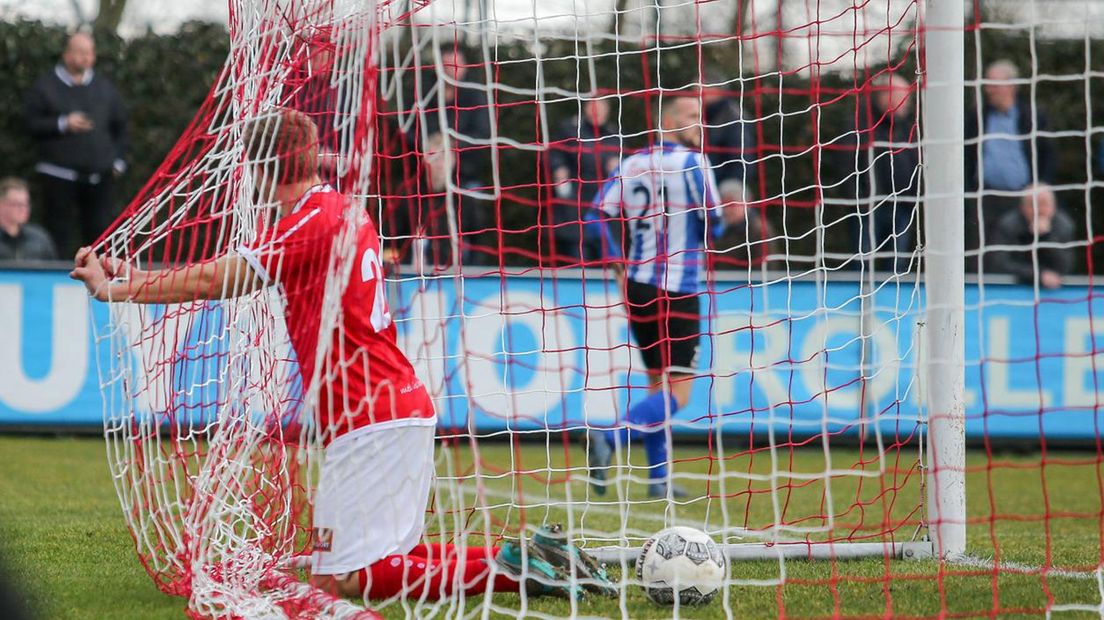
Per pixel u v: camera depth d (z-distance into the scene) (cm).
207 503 1045
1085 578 1120
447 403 2239
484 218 2772
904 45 2447
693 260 1698
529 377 2289
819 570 1173
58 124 2456
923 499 1291
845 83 2656
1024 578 1117
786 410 2317
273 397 1095
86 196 2494
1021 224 2323
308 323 962
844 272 2444
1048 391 2383
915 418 1259
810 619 941
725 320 2328
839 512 1655
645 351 1723
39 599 971
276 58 1067
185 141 1098
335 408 954
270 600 962
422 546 1030
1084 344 2373
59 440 2270
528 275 2302
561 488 1850
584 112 2311
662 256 1489
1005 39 2891
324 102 1070
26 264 2303
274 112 1012
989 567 1185
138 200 1073
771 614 962
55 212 2491
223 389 1127
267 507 1121
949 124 1236
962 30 1091
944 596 1015
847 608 984
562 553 990
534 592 990
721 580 987
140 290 955
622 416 2236
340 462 948
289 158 974
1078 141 2941
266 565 1075
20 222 2405
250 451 1073
